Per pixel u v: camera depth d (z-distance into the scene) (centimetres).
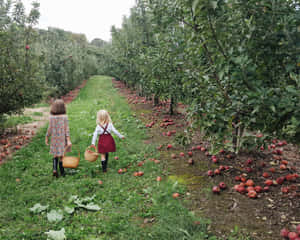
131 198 405
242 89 291
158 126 921
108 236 315
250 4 306
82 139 771
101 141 519
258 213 355
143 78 1335
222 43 310
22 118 1118
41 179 486
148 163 555
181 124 921
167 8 384
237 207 374
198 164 553
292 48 288
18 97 802
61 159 516
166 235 309
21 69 788
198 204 389
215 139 366
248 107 318
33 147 683
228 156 570
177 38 541
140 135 800
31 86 819
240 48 298
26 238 310
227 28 308
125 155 620
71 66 2338
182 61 464
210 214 359
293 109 254
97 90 2478
